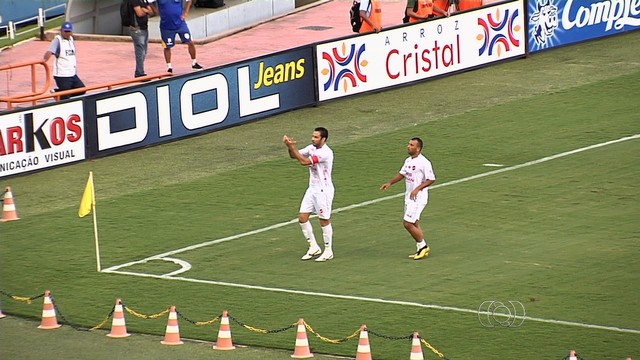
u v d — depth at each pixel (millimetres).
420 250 82188
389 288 77375
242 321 73062
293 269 81250
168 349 69562
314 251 83125
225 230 88938
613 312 72688
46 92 114938
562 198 93250
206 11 145750
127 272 81438
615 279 77688
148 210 93375
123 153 107188
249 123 114438
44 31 145500
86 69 132000
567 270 79312
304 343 68188
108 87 112125
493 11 129500
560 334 69812
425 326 71438
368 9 122562
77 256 84438
